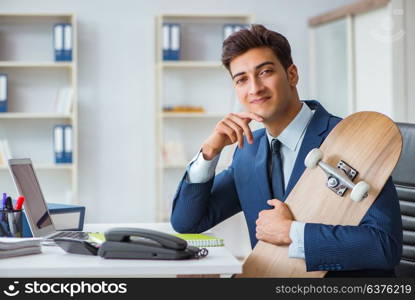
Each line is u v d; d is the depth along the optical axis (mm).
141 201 6336
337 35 6000
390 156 1901
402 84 5367
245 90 2068
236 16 6090
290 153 2117
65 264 1584
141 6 6281
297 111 2113
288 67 2107
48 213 2242
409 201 2283
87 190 6250
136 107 6305
